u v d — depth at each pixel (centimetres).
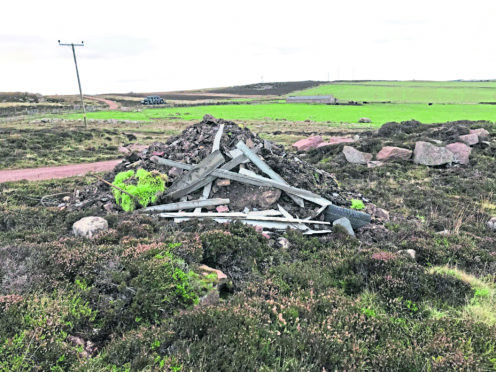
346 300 605
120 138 3881
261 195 1127
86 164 2697
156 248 725
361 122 5606
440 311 623
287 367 433
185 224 980
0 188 1711
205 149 1320
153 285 594
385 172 2077
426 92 12456
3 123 5128
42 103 9669
